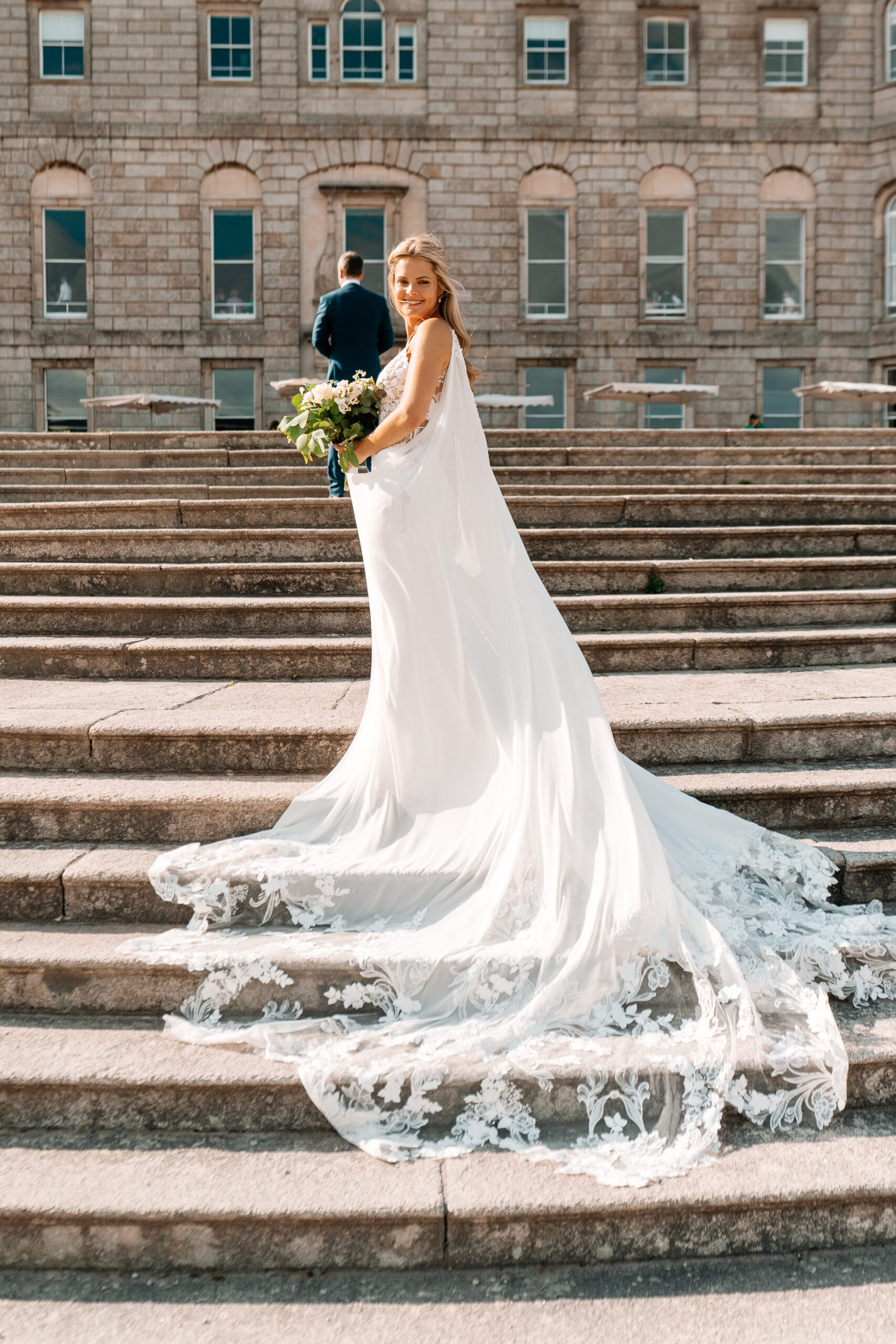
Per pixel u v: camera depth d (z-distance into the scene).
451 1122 2.59
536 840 2.93
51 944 2.96
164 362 21.91
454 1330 2.18
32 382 21.92
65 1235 2.35
